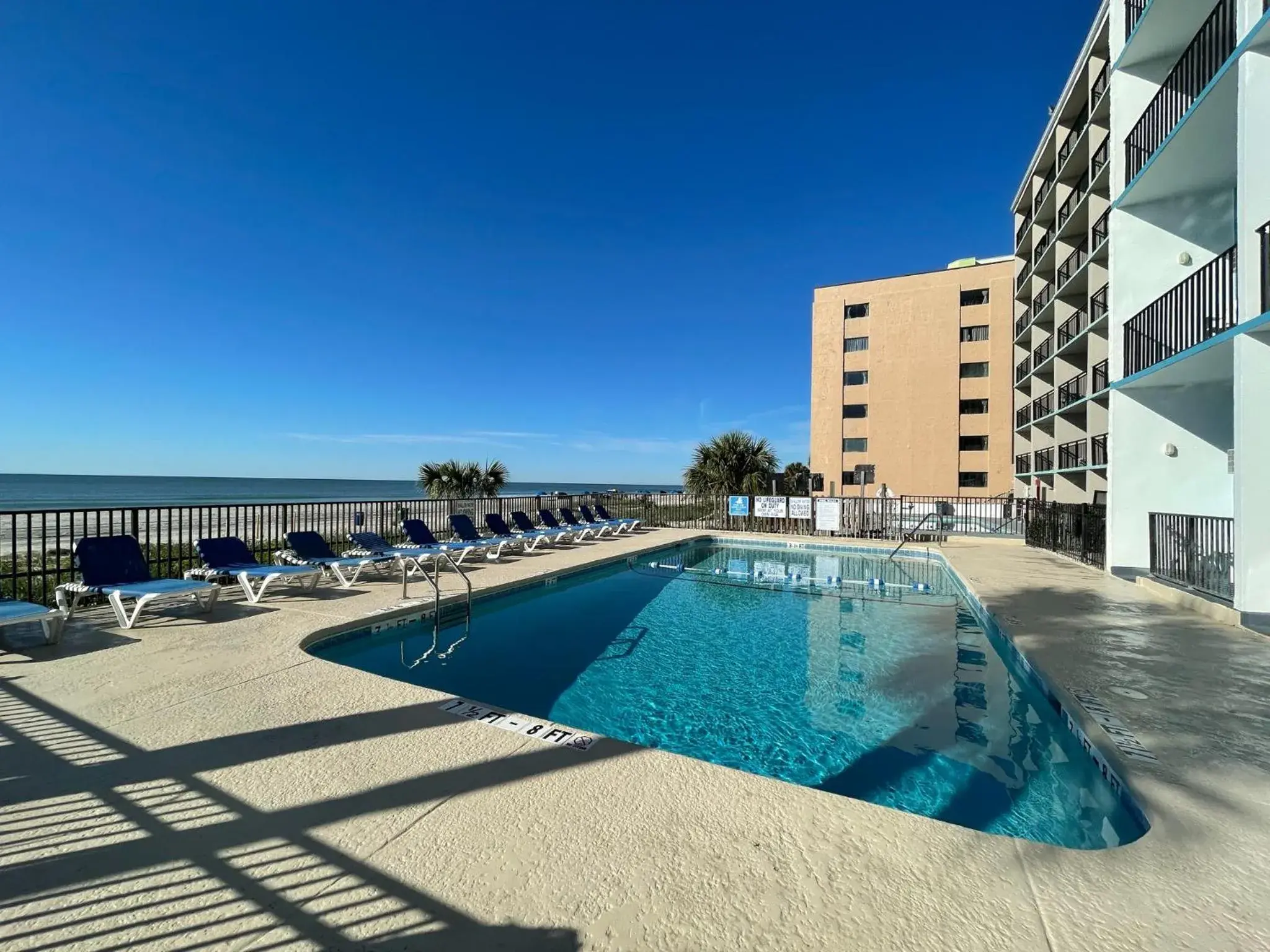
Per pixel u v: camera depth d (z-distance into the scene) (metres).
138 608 5.41
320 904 1.88
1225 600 6.30
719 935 1.74
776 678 5.49
